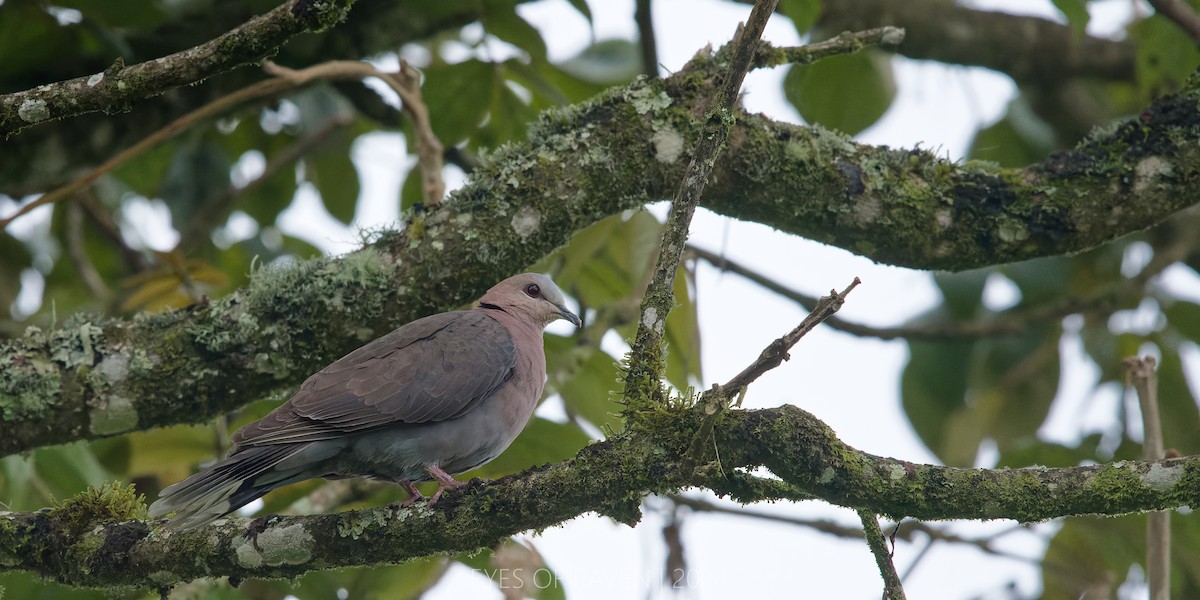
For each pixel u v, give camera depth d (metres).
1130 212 8.64
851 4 13.80
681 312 10.77
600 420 11.65
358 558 7.18
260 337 8.07
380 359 8.54
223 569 7.36
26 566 7.59
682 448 6.66
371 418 8.30
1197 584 11.88
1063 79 14.66
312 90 14.44
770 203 8.57
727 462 6.73
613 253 11.49
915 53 14.23
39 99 6.87
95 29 11.15
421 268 8.16
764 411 6.79
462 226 8.23
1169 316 13.55
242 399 8.21
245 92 9.98
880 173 8.66
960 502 6.64
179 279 11.98
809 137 8.60
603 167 8.30
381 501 10.73
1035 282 13.94
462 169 13.27
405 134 13.11
